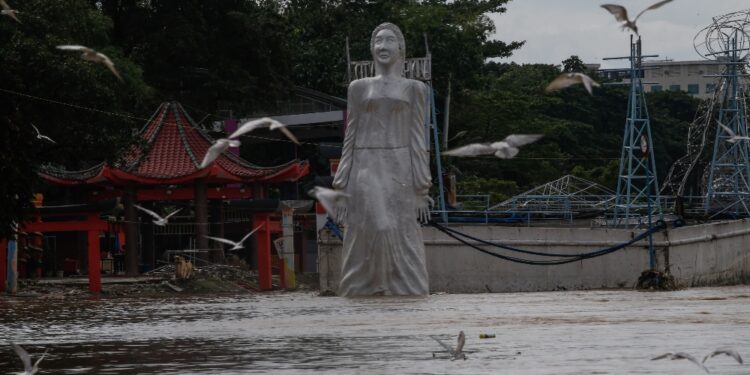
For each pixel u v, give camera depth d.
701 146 82.06
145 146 70.81
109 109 63.78
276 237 81.31
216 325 44.88
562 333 39.78
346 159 58.62
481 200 89.00
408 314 48.34
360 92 58.59
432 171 84.94
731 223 72.94
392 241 57.62
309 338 39.53
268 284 70.12
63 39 62.84
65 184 72.50
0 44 61.47
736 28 74.94
